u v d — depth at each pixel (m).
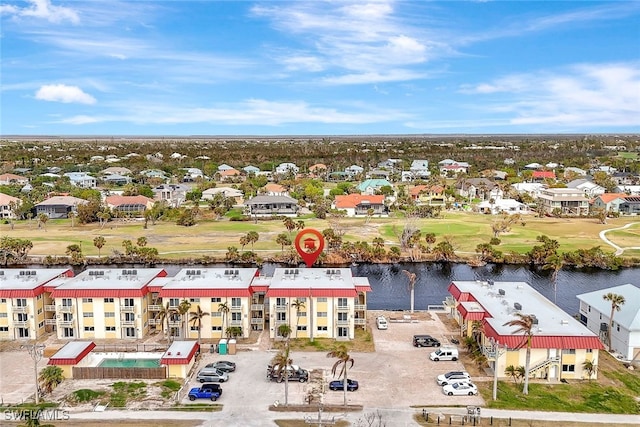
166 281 99.06
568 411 67.88
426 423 64.81
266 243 174.00
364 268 151.00
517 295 96.44
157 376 77.38
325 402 70.06
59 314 93.12
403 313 107.81
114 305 93.38
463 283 103.94
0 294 92.81
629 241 174.75
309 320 93.50
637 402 70.44
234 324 93.81
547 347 75.56
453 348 84.56
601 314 91.31
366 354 86.38
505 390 73.75
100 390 73.19
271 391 73.38
